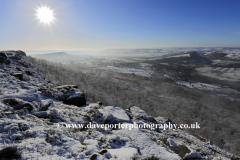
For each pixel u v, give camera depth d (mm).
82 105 24047
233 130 63312
